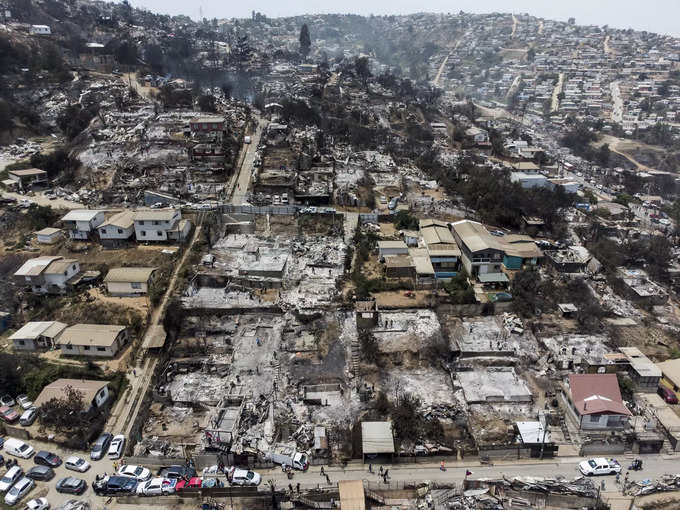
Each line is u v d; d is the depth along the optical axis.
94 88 154.25
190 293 76.25
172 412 58.69
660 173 173.75
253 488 47.84
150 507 47.53
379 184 114.50
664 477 49.97
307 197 101.19
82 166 112.44
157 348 65.62
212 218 93.50
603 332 72.38
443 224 92.06
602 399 56.81
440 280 79.62
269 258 85.38
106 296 75.38
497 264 82.12
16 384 60.53
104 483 48.56
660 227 119.50
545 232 100.88
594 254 92.94
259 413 57.66
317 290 77.38
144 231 86.81
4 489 48.19
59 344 65.94
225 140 121.69
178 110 142.75
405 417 55.62
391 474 50.62
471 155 155.12
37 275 74.31
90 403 56.03
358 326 70.75
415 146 155.38
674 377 62.22
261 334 70.19
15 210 95.50
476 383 62.50
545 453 52.69
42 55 165.62
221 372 64.06
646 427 55.78
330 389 61.19
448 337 69.50
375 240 89.31
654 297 82.88
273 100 161.75
